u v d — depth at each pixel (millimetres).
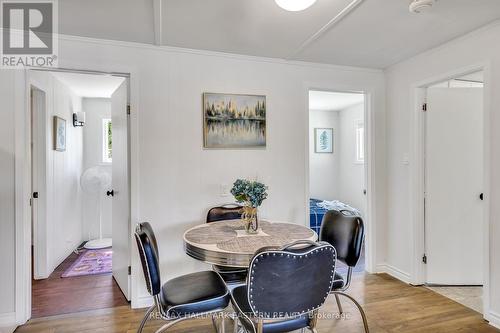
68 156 3979
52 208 3412
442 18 2217
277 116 3051
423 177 3027
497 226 2289
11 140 2305
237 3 1972
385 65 3281
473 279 2996
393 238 3314
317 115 6098
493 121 2316
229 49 2783
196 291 1790
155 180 2674
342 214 2332
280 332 1518
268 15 2143
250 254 1708
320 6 2021
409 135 3090
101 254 4008
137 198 2611
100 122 4660
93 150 4629
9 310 2297
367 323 2312
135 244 2588
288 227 2367
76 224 4285
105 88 4070
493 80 2314
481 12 2135
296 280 1416
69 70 2494
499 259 2273
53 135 3453
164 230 2699
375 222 3379
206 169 2824
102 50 2533
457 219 3002
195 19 2191
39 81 3041
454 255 3008
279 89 3057
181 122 2748
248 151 2953
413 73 3043
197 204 2799
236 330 2037
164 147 2701
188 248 1929
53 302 2672
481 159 2990
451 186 2998
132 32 2406
